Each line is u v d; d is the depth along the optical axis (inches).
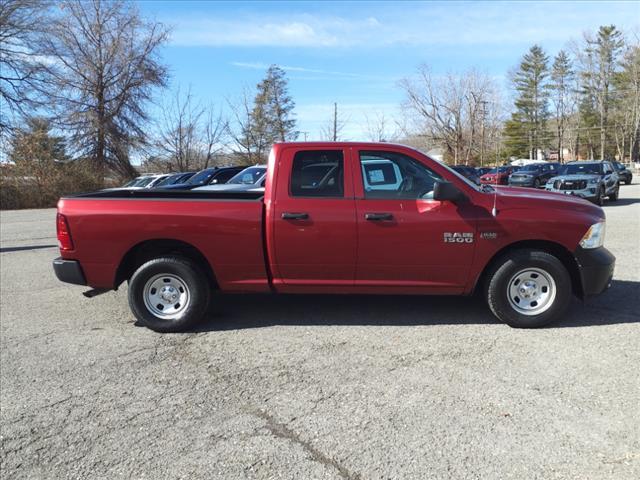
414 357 166.9
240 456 113.7
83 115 1439.5
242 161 1999.3
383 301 233.1
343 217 187.8
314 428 124.6
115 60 1476.4
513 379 148.3
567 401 134.2
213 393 145.3
